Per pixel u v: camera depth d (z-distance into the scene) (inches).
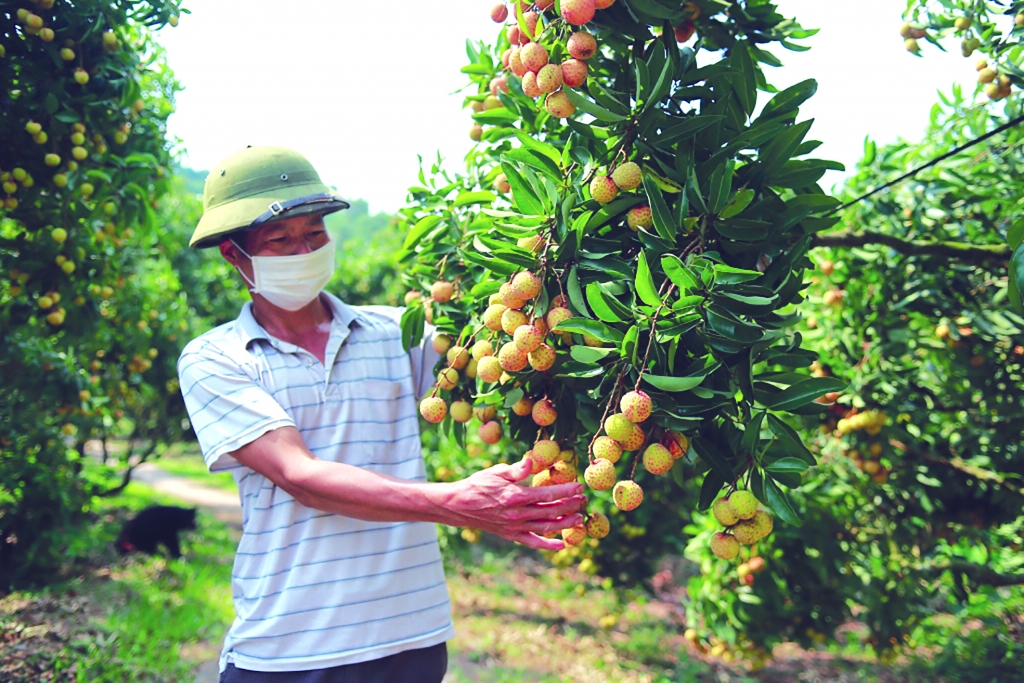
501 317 58.4
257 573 70.5
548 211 55.9
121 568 253.1
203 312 438.6
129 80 117.9
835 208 62.9
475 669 205.6
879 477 130.6
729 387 56.6
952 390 135.3
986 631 211.3
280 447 65.8
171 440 331.6
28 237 129.9
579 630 263.9
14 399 185.5
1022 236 59.7
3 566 205.5
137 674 155.9
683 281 51.3
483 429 66.0
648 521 224.5
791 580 159.3
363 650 67.8
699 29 73.5
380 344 79.3
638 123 58.1
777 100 64.9
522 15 57.7
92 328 138.2
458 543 248.1
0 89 105.5
